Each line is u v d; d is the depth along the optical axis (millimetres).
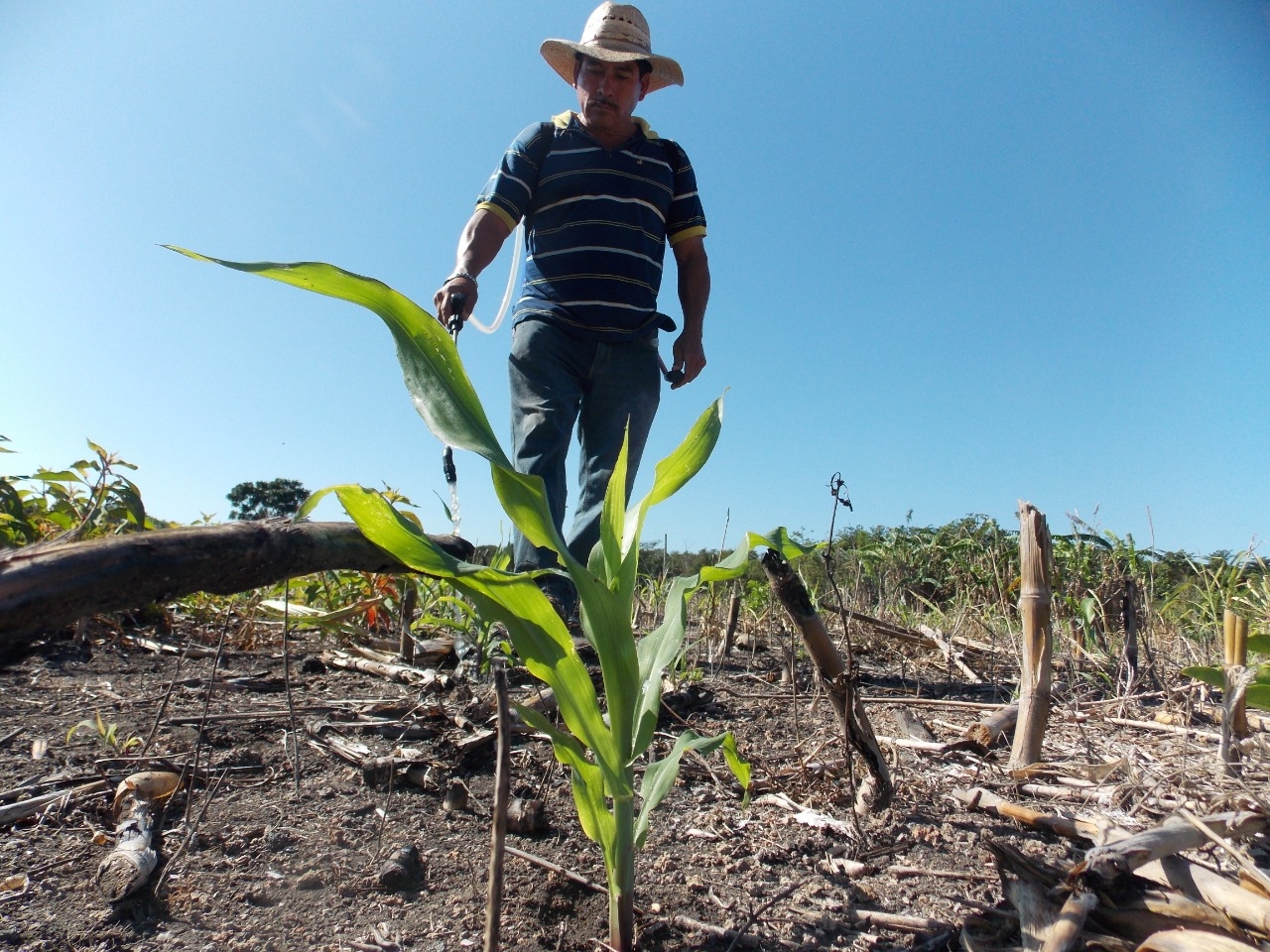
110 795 1736
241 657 3145
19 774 1815
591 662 2861
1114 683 3244
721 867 1632
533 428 3150
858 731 1809
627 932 1318
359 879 1500
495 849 1062
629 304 3271
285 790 1860
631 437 3326
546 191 3262
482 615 1252
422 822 1752
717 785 2035
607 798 1617
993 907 1452
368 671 2963
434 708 2416
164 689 2551
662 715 2602
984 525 6723
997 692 3264
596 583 1288
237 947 1280
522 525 1236
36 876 1425
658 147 3439
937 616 5168
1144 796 1929
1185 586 4598
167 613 3441
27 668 2666
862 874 1611
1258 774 2029
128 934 1291
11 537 2926
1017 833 1810
